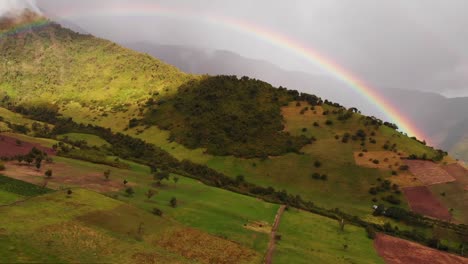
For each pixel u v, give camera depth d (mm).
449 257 89000
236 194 109438
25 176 82500
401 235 99750
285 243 73312
